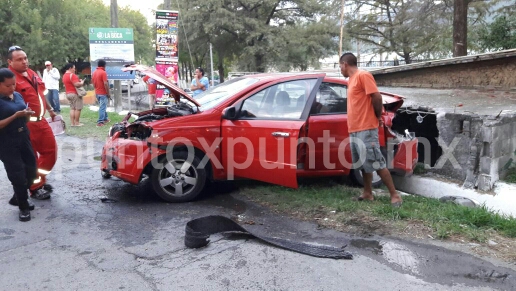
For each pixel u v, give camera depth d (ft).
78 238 14.21
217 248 13.28
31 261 12.58
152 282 11.31
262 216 16.14
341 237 14.06
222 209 16.96
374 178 20.36
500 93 27.66
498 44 51.65
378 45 99.91
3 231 14.85
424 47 87.20
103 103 38.09
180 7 102.27
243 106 17.71
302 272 11.76
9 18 114.42
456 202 17.47
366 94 15.53
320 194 18.25
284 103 17.60
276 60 108.27
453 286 10.97
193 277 11.54
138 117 20.02
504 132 18.33
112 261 12.52
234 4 102.63
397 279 11.33
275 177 16.66
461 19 48.57
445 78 32.58
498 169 18.30
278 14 108.27
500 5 78.13
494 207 17.37
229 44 110.42
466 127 19.24
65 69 37.65
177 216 16.21
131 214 16.47
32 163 16.16
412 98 25.79
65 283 11.32
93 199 18.39
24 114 15.24
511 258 12.40
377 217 15.44
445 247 13.15
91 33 44.32
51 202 17.99
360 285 11.07
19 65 16.75
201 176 17.71
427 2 77.46
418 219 15.12
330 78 18.47
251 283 11.23
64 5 120.67
